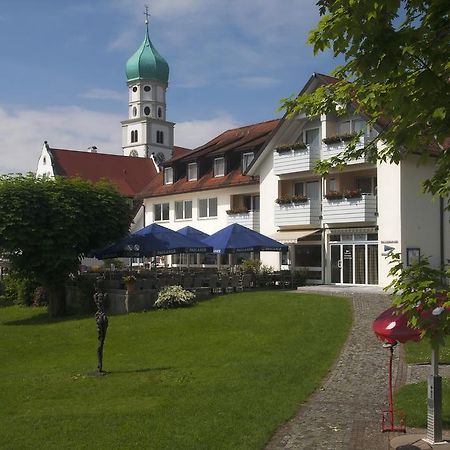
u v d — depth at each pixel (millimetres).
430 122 5297
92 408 10211
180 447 7871
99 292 13812
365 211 29141
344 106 6883
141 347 17094
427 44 4871
